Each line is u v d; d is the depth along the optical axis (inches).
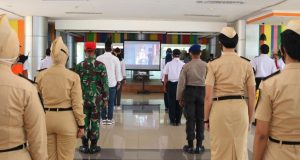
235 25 590.2
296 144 88.8
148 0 392.5
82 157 223.3
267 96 90.7
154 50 615.2
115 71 326.3
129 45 614.2
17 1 413.4
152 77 776.9
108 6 442.9
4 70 85.8
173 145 259.4
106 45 323.6
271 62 322.7
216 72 151.5
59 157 153.9
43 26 558.9
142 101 525.7
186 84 236.1
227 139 148.2
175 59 335.3
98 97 224.7
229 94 149.9
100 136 285.4
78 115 155.4
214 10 470.0
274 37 602.9
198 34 697.0
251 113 154.0
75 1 407.2
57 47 153.0
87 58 222.1
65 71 154.3
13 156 85.4
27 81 88.8
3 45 84.7
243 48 579.5
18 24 606.5
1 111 83.5
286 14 472.1
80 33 729.0
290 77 89.0
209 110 153.4
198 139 239.0
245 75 151.3
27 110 86.5
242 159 149.9
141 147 251.9
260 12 491.8
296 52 88.0
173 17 554.9
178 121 339.3
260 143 93.1
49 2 418.3
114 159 220.2
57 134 153.1
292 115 88.0
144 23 595.5
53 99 151.7
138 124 340.5
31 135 88.5
